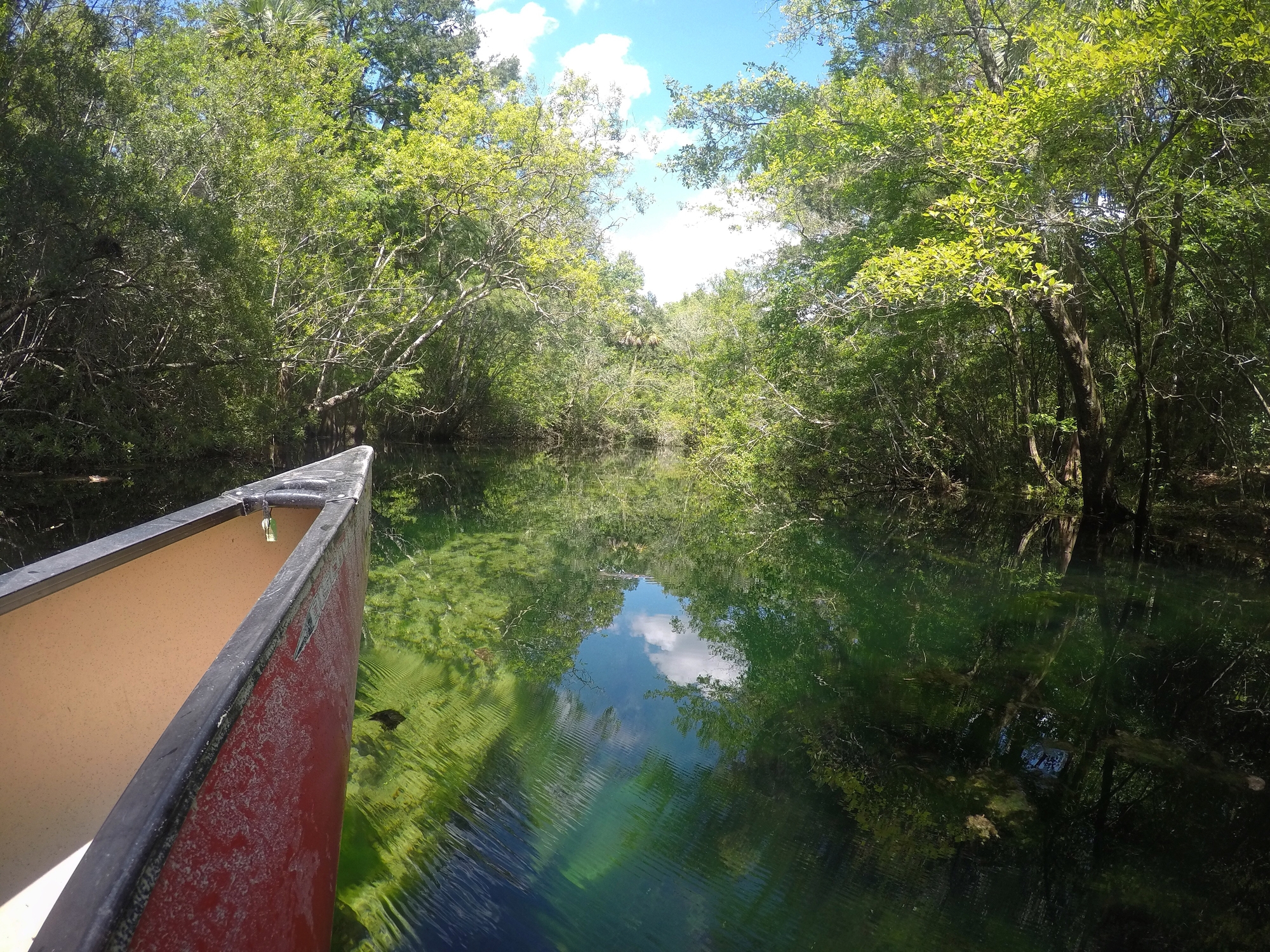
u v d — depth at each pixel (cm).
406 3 2278
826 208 1316
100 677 218
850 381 1495
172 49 1390
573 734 350
